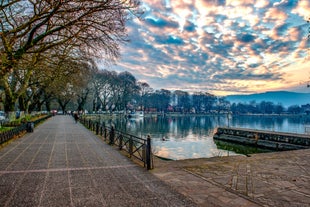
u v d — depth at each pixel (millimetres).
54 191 5859
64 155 10805
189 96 146875
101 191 5910
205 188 6246
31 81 27844
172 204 5125
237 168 8547
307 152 12297
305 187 6461
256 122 82875
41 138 17547
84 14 8844
